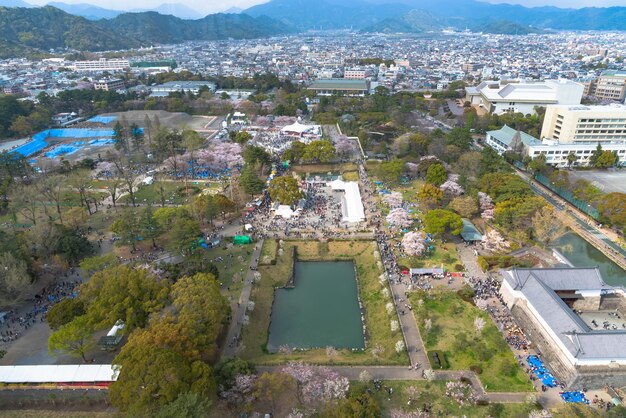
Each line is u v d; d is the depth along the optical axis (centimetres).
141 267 12719
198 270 12950
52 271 13975
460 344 10888
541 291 11569
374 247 16162
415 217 18475
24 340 11262
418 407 9169
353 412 8025
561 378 9819
